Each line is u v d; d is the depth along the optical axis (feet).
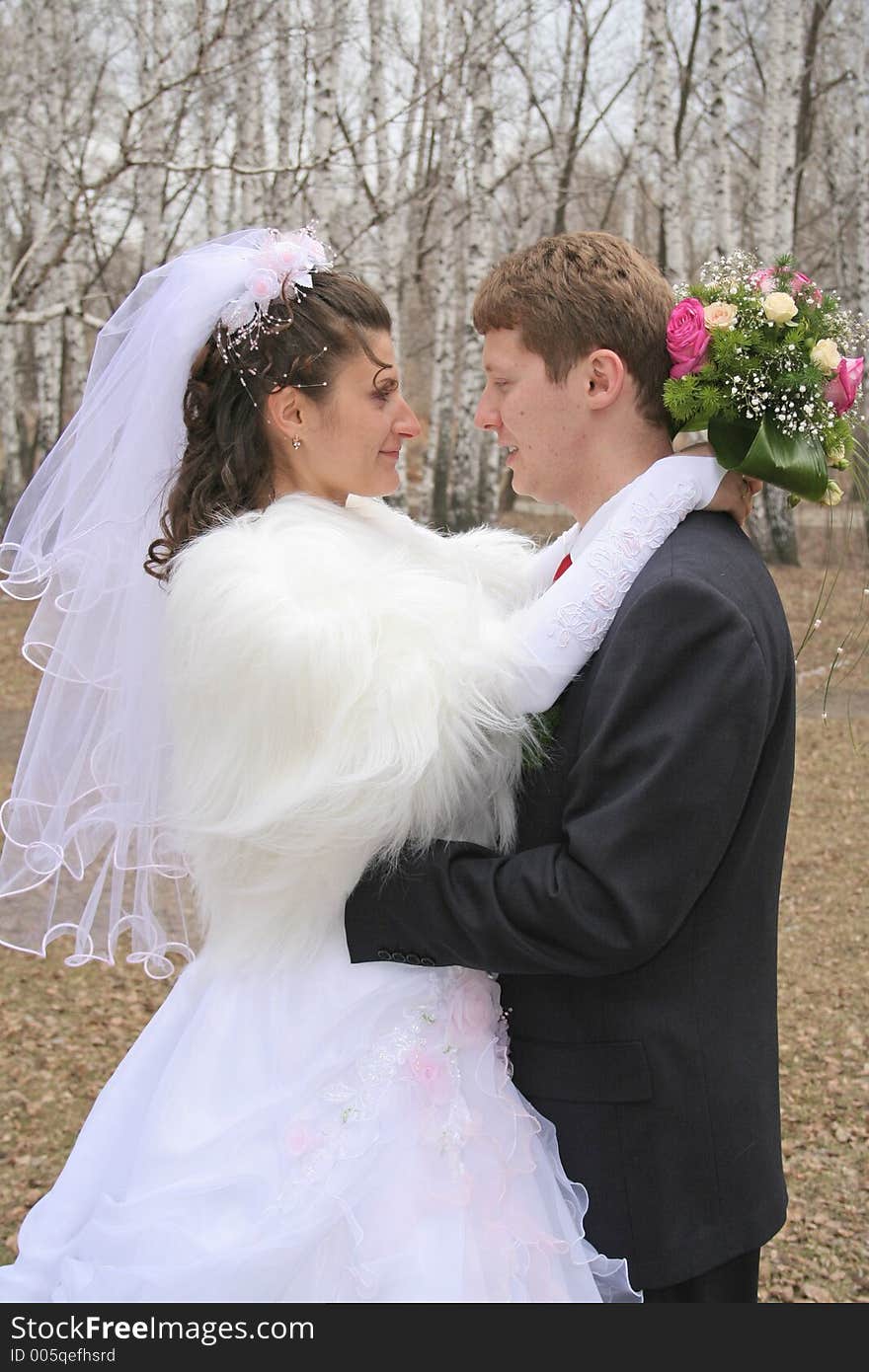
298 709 4.81
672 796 4.51
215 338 5.60
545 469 5.40
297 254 5.51
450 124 36.42
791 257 5.36
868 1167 11.21
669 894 4.57
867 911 17.53
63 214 24.94
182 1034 5.55
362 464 5.65
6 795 20.08
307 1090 4.97
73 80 32.86
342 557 5.11
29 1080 12.57
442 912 4.88
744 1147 4.99
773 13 37.45
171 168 21.63
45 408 48.01
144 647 5.93
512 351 5.26
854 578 21.11
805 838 20.63
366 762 4.74
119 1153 5.50
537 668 4.88
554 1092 5.06
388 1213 4.74
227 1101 5.13
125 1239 4.93
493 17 33.40
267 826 4.91
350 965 5.19
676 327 5.06
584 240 5.29
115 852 6.23
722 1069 4.97
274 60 29.89
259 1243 4.68
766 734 4.79
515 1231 4.75
